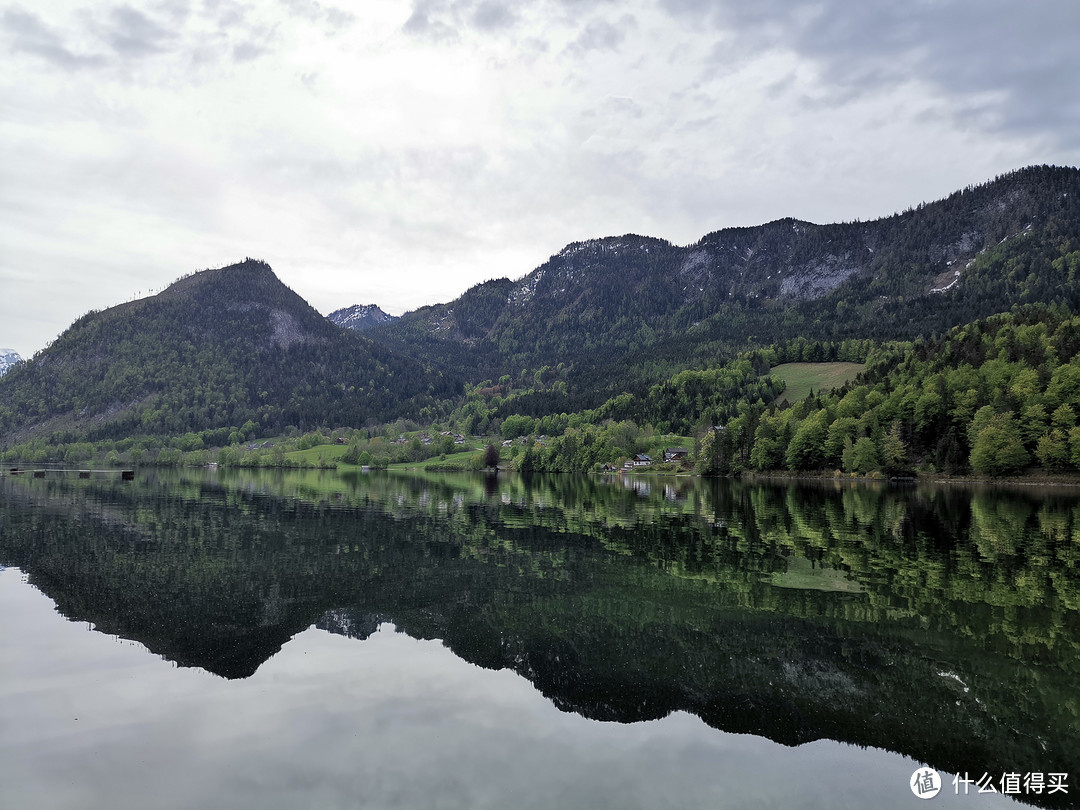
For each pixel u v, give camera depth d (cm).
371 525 5872
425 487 12131
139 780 1509
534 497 9456
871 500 8300
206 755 1628
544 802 1423
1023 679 2127
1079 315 19288
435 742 1711
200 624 2730
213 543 4772
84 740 1706
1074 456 10600
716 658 2331
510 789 1479
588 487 12244
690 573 3659
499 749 1680
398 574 3669
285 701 1962
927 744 1731
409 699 1988
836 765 1619
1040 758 1661
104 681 2111
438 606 2998
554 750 1673
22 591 3269
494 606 2995
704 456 17275
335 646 2466
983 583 3353
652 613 2872
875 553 4241
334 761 1603
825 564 3894
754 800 1447
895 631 2594
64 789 1466
